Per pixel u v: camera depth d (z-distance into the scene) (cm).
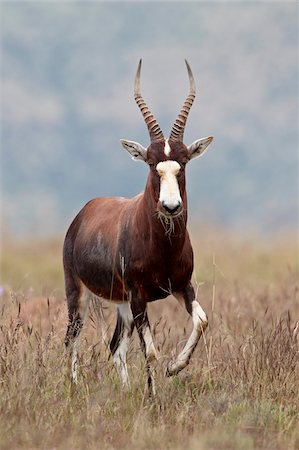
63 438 3136
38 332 4000
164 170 3581
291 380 3650
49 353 3725
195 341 3669
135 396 3550
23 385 3406
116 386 3628
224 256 7400
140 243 3741
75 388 3572
